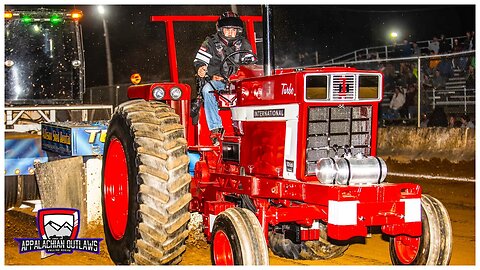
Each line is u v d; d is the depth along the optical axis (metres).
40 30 9.17
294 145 4.70
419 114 13.08
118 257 5.18
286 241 5.96
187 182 4.82
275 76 4.84
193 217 6.63
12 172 7.03
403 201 4.53
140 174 4.79
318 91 4.61
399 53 18.23
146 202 4.75
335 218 4.36
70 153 6.33
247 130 5.17
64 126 6.50
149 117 5.01
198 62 5.59
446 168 11.52
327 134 4.72
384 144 12.96
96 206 6.31
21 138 7.09
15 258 6.05
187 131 5.70
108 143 5.48
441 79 13.28
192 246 6.42
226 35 5.66
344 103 4.70
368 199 4.44
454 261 6.11
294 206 4.89
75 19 9.24
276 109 4.86
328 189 4.39
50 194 6.27
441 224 4.86
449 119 13.01
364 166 4.53
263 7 5.19
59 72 9.23
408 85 13.96
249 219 4.59
